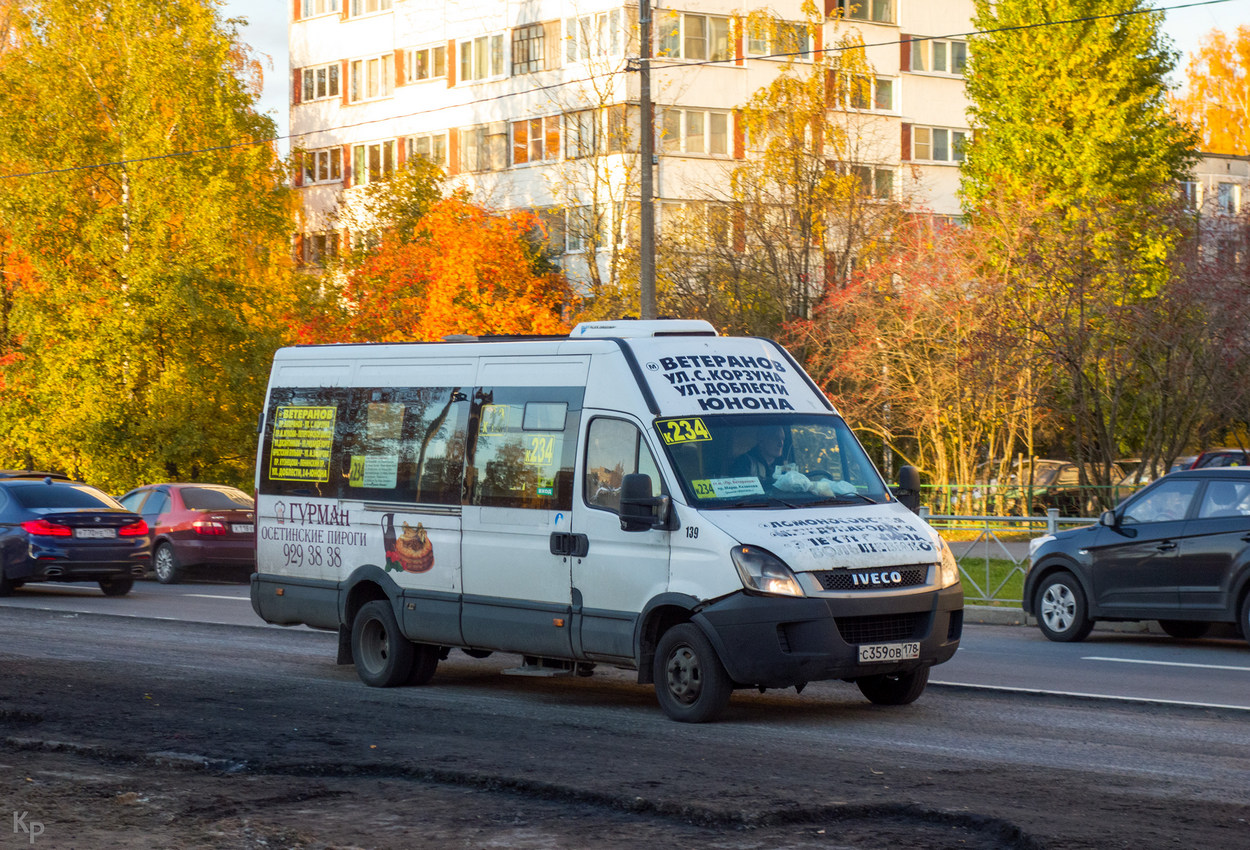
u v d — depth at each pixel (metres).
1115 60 38.31
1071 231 27.31
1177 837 6.55
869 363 27.33
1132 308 25.11
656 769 8.20
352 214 42.22
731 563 9.64
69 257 37.69
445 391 11.91
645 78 24.05
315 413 13.09
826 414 11.00
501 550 11.20
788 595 9.48
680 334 11.28
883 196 32.25
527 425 11.17
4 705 10.73
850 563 9.70
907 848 6.46
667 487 10.07
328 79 58.31
